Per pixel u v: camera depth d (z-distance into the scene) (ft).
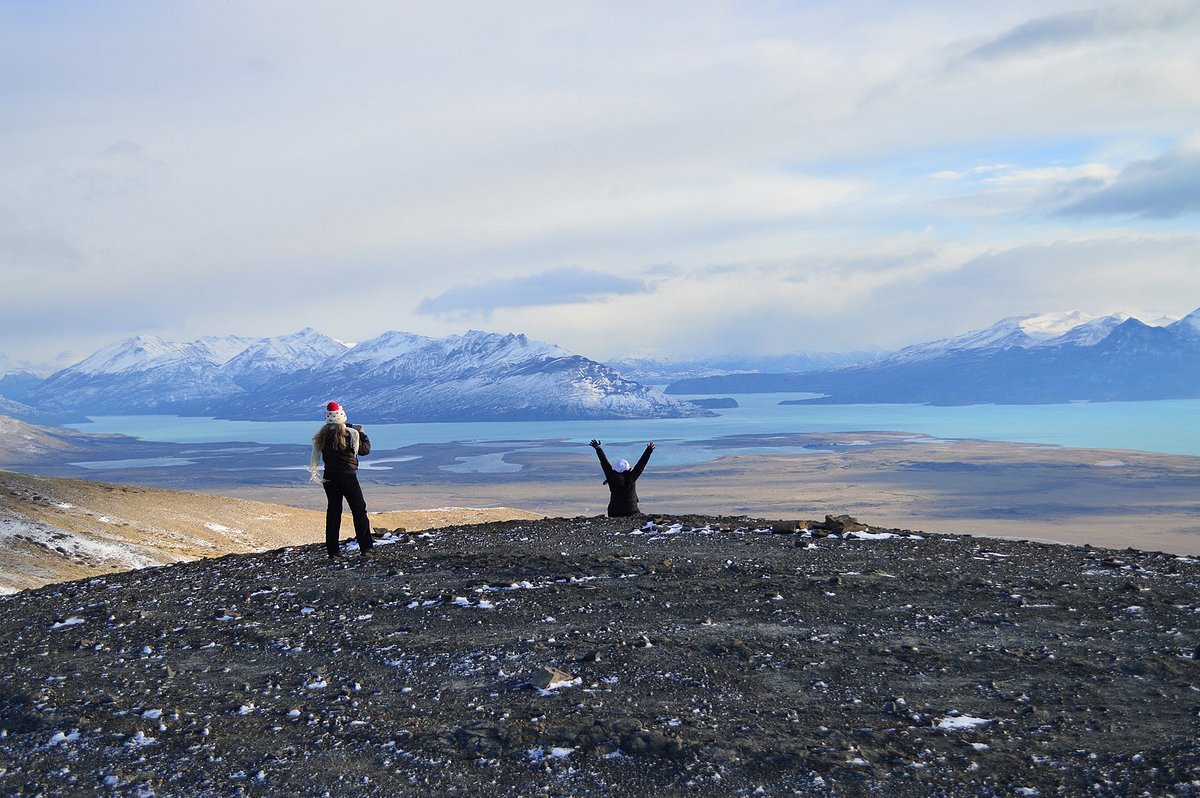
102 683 31.48
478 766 22.88
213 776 22.97
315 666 32.68
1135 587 39.17
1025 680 27.71
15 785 23.09
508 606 40.34
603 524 66.18
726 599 39.91
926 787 20.61
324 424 57.52
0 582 109.09
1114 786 20.06
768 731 24.23
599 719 25.45
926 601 38.27
